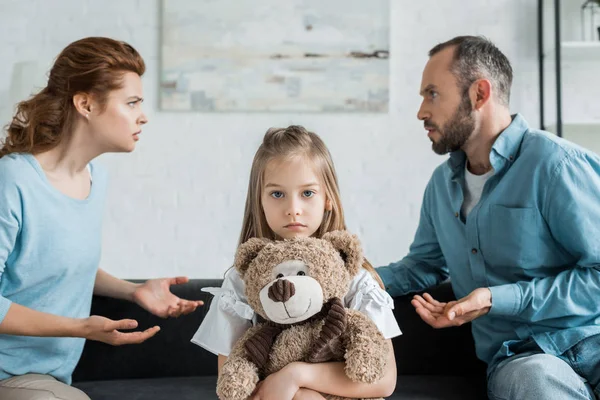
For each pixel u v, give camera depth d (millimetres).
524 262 1647
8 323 1377
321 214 1372
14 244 1460
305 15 3148
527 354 1580
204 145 3170
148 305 1680
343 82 3158
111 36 3154
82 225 1554
